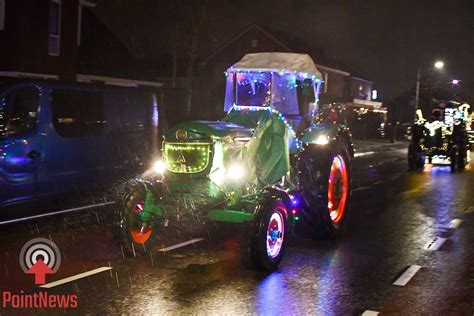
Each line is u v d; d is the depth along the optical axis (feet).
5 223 31.81
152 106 40.16
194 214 24.59
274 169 26.37
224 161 24.26
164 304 19.62
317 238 30.35
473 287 22.48
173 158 24.45
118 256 25.72
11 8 71.10
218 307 19.47
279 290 21.54
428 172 68.13
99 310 18.92
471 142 98.43
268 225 23.48
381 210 40.27
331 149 29.81
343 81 169.58
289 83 28.22
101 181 36.01
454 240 30.96
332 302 20.34
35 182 31.96
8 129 30.81
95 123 35.65
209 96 138.21
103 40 99.25
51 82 33.27
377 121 163.63
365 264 25.62
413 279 23.40
